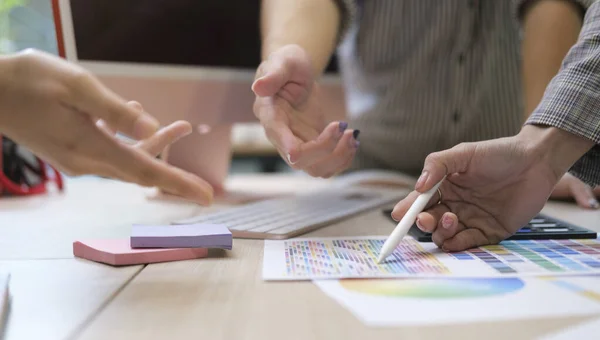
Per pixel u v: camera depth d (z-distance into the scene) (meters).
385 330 0.29
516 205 0.50
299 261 0.44
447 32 1.10
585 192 0.80
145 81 0.81
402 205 0.50
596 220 0.66
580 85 0.49
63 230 0.61
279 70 0.58
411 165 1.23
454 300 0.33
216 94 0.87
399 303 0.33
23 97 0.35
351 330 0.29
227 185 1.19
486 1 1.09
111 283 0.39
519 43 1.08
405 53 1.15
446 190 0.50
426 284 0.36
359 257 0.45
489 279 0.38
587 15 0.56
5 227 0.63
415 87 1.15
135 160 0.39
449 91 1.13
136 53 0.81
